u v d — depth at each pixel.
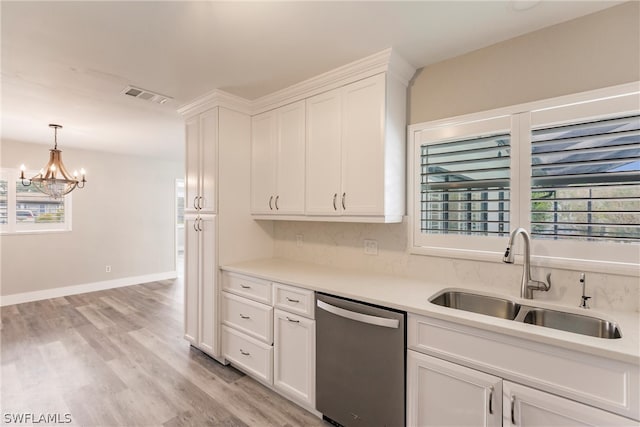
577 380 1.17
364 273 2.36
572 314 1.55
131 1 1.47
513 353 1.31
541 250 1.73
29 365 2.67
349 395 1.83
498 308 1.78
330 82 2.23
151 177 5.89
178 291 5.16
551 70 1.70
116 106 2.92
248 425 1.95
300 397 2.08
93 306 4.32
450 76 2.04
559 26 1.67
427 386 1.54
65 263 4.86
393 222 2.07
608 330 1.43
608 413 1.12
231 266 2.63
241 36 1.78
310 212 2.37
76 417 2.01
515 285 1.82
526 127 1.76
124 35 1.76
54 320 3.76
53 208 4.79
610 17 1.54
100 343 3.11
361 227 2.48
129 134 3.98
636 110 1.47
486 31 1.74
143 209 5.77
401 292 1.83
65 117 3.24
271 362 2.26
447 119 2.04
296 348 2.11
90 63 2.09
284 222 3.04
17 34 1.74
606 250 1.56
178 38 1.80
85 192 5.06
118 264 5.43
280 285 2.21
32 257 4.56
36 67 2.15
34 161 4.57
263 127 2.77
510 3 1.50
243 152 2.83
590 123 1.59
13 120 3.35
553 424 1.22
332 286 1.97
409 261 2.22
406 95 2.21
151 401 2.18
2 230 4.35
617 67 1.53
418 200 2.17
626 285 1.51
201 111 2.79
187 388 2.34
